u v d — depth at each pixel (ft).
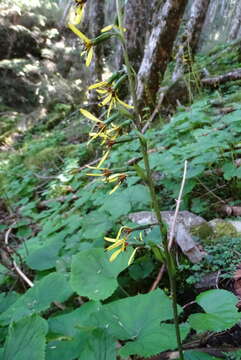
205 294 5.02
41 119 35.42
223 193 9.36
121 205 8.02
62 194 14.87
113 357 3.97
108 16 41.91
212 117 11.84
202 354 4.57
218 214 8.57
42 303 5.69
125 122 3.49
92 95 22.62
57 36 47.55
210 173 9.92
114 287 5.45
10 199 16.40
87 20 31.42
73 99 41.14
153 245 3.52
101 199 9.77
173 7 14.78
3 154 26.81
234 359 4.60
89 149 18.40
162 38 15.76
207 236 7.36
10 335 4.41
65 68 45.70
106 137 3.49
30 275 8.30
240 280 5.94
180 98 18.31
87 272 5.86
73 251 7.79
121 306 4.91
